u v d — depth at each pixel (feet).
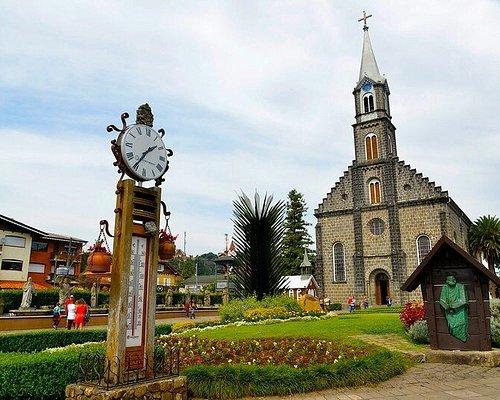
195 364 30.91
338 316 86.17
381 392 27.89
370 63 185.78
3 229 153.48
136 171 24.16
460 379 31.48
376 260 162.50
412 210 159.12
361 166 172.96
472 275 39.22
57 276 132.98
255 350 36.76
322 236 175.11
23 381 24.85
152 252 24.56
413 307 53.52
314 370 28.68
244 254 73.92
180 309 123.34
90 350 29.60
